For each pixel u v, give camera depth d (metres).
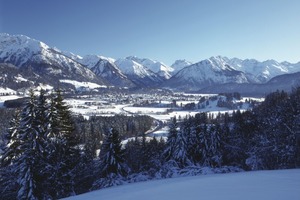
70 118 31.94
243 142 52.12
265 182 13.83
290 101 44.59
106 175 33.47
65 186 28.77
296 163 36.91
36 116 27.50
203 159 45.34
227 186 13.30
